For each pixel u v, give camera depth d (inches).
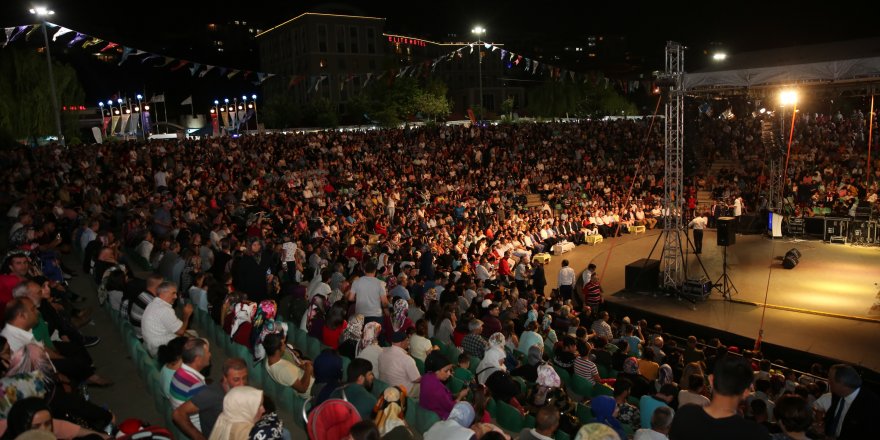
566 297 738.2
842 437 196.7
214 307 375.9
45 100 1636.3
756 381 362.6
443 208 1081.4
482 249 887.7
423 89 2605.8
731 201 1178.0
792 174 1246.9
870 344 516.4
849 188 1076.5
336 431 194.9
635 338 474.3
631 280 734.5
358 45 3225.9
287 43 3312.0
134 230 608.7
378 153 1381.6
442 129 1667.1
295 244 604.1
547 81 2923.2
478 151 1498.5
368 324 326.0
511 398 307.9
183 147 1110.4
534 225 1031.6
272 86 3496.6
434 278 609.9
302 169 1186.0
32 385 185.8
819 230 1010.1
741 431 117.4
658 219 1183.6
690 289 676.1
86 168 889.5
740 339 554.9
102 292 412.8
